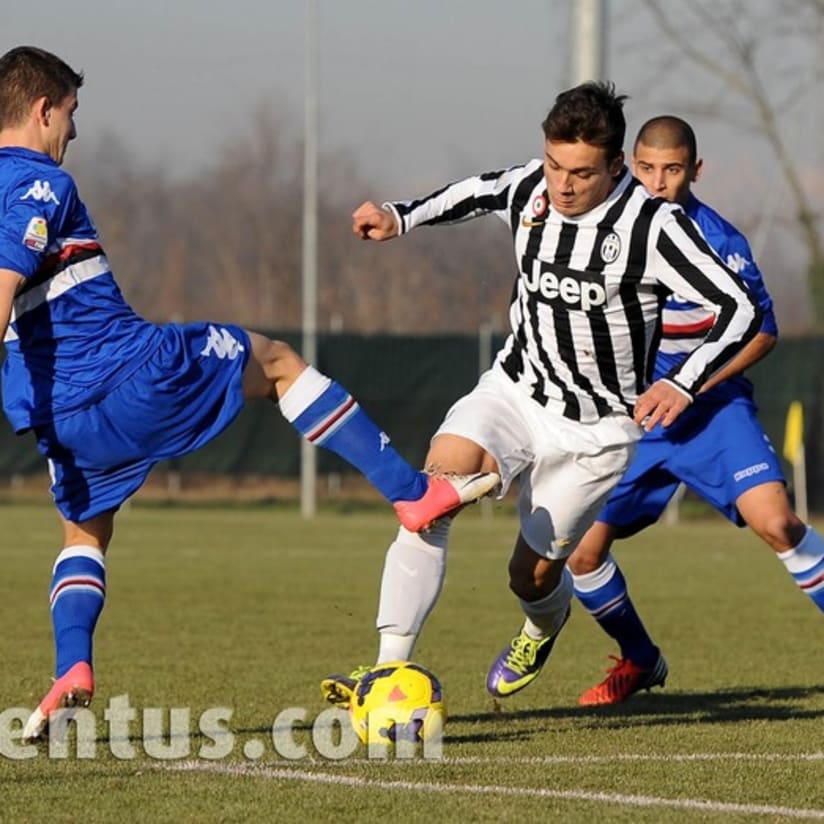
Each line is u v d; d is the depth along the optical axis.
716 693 21.80
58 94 15.41
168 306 152.12
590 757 15.91
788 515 19.97
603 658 26.05
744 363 20.02
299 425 15.98
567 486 17.34
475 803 13.50
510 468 16.98
